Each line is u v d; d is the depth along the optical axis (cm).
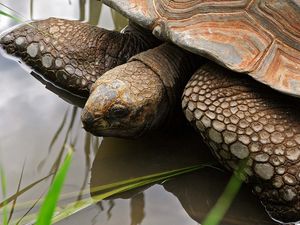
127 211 119
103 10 170
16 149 130
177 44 120
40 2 171
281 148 114
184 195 122
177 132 134
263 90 119
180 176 125
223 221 117
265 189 116
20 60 148
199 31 120
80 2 172
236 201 120
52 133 134
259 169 115
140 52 139
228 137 116
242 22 120
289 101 119
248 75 116
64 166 90
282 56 116
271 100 118
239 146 116
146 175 126
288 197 114
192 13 123
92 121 122
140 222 116
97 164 127
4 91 143
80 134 134
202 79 120
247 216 118
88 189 122
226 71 120
